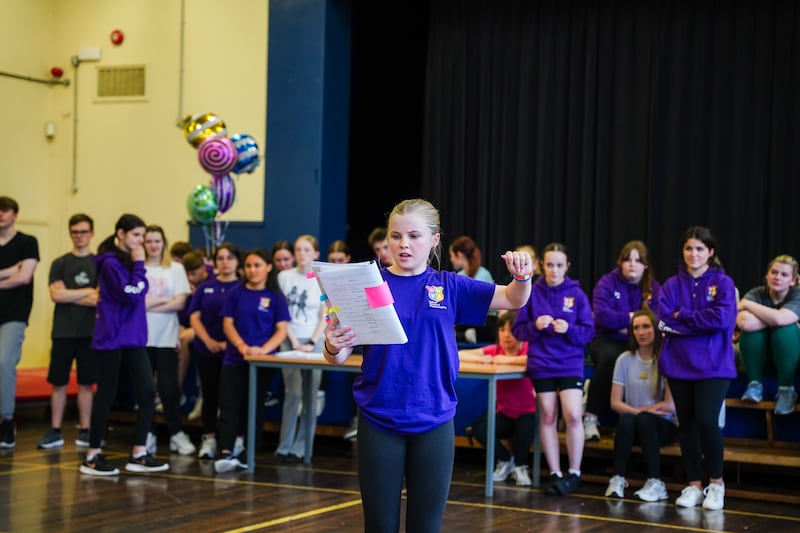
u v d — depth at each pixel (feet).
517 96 27.61
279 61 27.71
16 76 29.43
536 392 17.74
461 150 28.12
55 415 21.62
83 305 21.61
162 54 29.17
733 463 18.94
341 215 28.30
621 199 26.12
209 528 13.97
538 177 27.04
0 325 21.13
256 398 20.01
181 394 23.35
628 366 17.95
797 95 24.30
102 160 29.86
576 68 26.78
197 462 20.16
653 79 25.70
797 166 24.26
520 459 18.44
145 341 18.52
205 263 24.20
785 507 16.63
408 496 8.64
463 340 22.93
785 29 24.44
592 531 14.23
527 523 14.70
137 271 18.02
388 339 8.35
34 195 30.12
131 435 23.79
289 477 18.47
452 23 28.30
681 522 15.05
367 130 32.50
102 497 16.12
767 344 18.57
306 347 20.42
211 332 20.95
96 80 29.96
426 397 8.56
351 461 20.70
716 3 25.17
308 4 27.40
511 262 8.52
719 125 25.08
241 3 28.22
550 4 27.07
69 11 30.30
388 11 31.27
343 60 28.19
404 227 8.78
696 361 16.25
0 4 28.89
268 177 27.66
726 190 25.02
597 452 19.66
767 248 24.76
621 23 26.17
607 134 26.35
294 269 21.43
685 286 16.63
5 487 16.85
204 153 24.90
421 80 31.19
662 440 17.53
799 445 18.47
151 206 29.22
